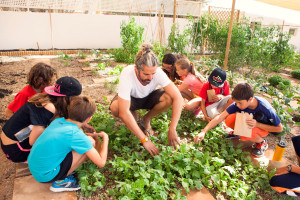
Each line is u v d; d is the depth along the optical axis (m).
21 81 5.68
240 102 2.79
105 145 2.41
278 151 2.75
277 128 2.97
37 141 2.07
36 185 2.41
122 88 2.71
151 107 3.37
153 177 2.49
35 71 2.52
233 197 2.45
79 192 2.38
